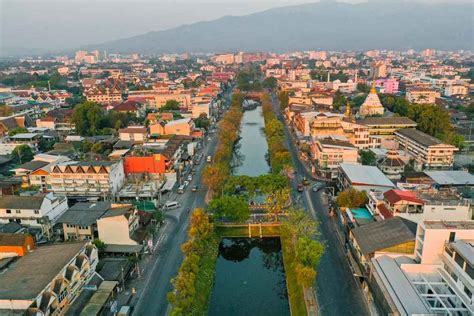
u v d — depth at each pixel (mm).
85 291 85812
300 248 94688
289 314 89438
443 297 73625
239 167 194250
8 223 109062
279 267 111500
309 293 91188
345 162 171500
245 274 107875
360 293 90812
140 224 116000
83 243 93562
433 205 99812
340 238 116000
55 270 80438
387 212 105438
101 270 94438
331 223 125750
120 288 92062
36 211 112500
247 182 139000
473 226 82562
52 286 77188
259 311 90625
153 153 164250
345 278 96750
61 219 109562
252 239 122375
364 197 122438
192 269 91312
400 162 174625
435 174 155875
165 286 93688
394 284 75500
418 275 80750
